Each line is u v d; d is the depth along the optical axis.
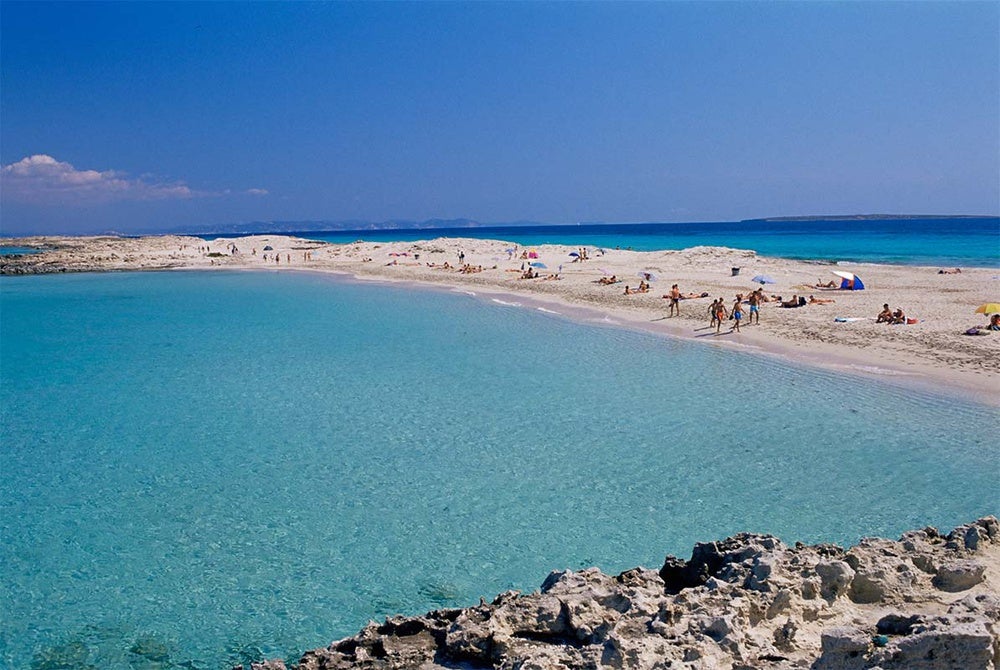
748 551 11.20
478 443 21.44
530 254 81.75
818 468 18.89
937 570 10.53
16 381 30.27
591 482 18.47
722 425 22.44
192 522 16.77
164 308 54.38
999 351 29.22
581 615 9.87
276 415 24.69
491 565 14.64
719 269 64.12
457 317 45.44
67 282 77.31
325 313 49.44
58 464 20.44
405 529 16.22
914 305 41.22
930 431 21.20
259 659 11.95
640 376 28.62
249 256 104.62
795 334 34.78
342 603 13.48
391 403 25.77
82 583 14.33
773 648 8.83
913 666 7.79
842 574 10.08
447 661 9.86
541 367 30.69
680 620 9.31
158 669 11.76
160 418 24.59
